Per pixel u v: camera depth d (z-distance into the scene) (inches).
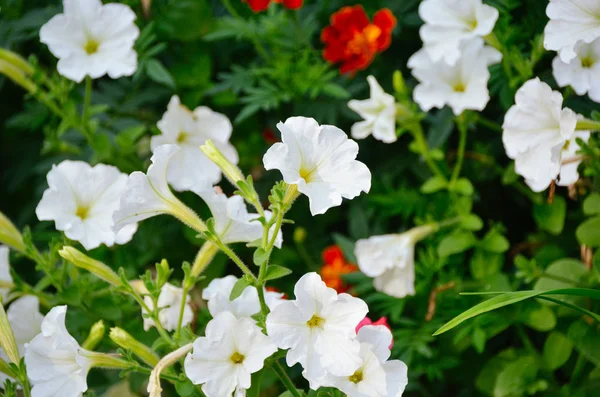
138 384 57.4
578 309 46.4
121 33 55.5
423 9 54.8
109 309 53.6
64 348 46.2
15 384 47.1
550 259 57.4
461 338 55.7
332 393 45.8
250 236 46.4
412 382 57.0
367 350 44.4
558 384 57.6
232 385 44.6
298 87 60.1
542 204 57.2
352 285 59.5
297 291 43.7
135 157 60.4
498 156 60.2
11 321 51.3
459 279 57.5
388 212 60.2
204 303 59.1
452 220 57.1
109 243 50.6
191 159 57.6
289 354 43.8
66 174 50.9
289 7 59.6
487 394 57.6
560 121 48.2
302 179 43.3
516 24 57.7
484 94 55.0
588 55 50.2
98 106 58.7
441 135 57.7
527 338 56.7
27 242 52.1
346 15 59.2
